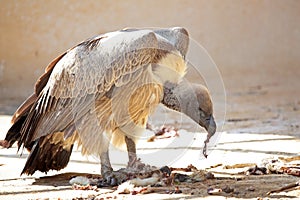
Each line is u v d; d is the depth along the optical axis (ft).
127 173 36.73
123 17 114.01
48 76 39.01
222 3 117.50
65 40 110.73
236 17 118.11
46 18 109.91
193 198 32.27
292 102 81.10
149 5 115.03
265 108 74.49
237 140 49.73
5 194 34.71
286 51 119.34
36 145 37.47
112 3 113.50
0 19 107.65
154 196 32.91
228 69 115.75
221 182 35.81
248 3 118.62
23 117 39.11
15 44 108.06
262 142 48.44
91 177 38.45
